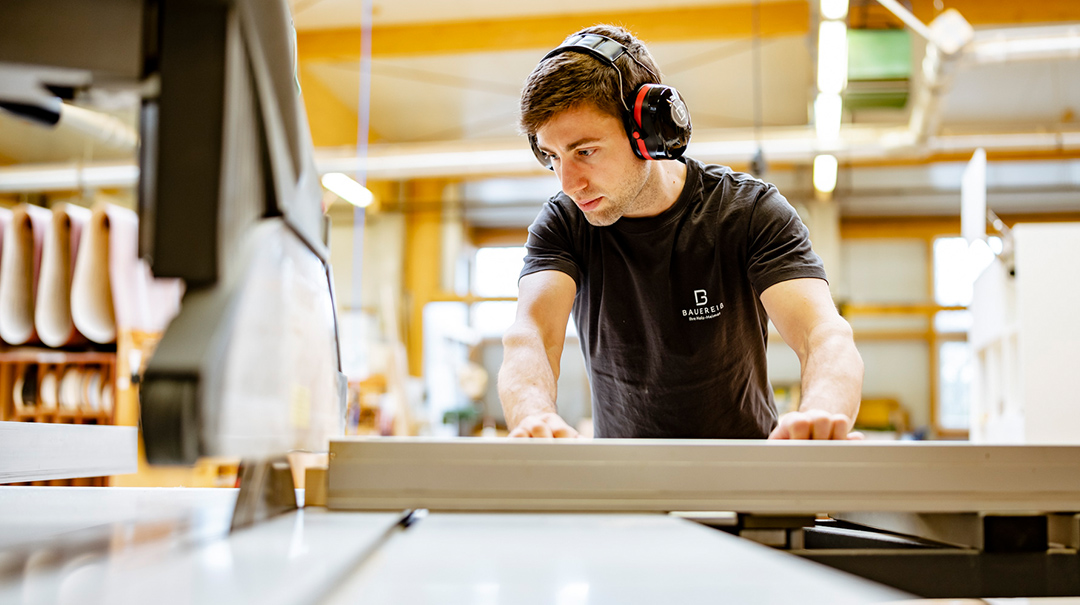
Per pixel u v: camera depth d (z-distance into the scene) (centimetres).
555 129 98
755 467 63
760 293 111
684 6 561
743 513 65
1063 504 64
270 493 63
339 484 63
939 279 912
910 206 902
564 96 96
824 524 95
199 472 300
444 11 572
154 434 42
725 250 117
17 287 273
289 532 55
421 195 873
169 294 294
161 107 48
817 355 94
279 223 57
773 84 677
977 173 296
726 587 38
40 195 813
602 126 98
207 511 70
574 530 55
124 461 99
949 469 63
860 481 63
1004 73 621
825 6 366
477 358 967
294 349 61
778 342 893
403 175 617
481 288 973
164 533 55
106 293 276
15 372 282
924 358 909
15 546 49
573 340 947
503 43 578
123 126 555
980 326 296
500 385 102
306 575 39
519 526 57
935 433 885
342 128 730
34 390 280
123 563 42
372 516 64
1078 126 706
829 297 105
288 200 59
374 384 582
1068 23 525
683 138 100
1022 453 64
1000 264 269
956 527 69
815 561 64
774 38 583
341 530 56
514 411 95
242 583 37
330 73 664
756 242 114
